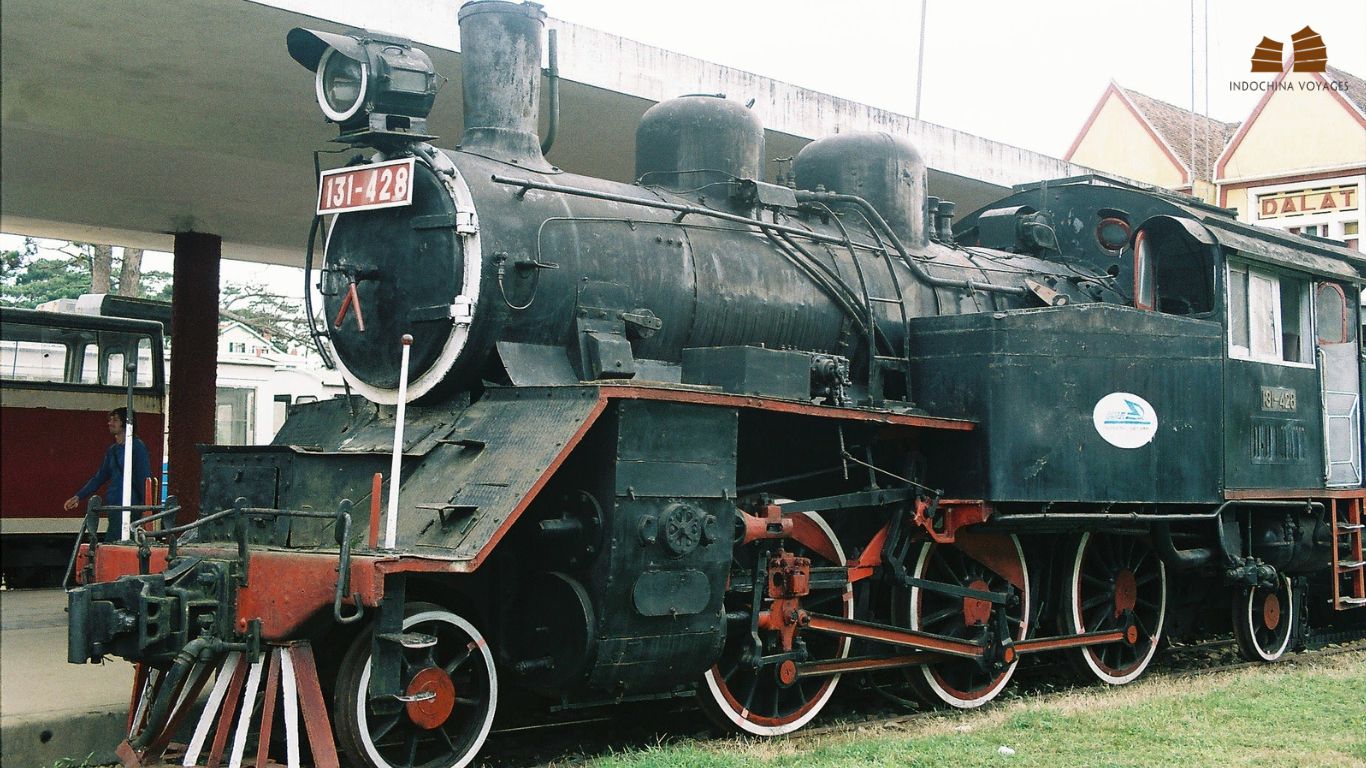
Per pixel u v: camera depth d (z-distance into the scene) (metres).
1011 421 8.06
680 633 6.41
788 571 7.21
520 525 6.50
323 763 5.50
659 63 10.98
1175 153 25.48
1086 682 9.25
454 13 9.62
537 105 7.61
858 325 8.45
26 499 14.02
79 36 9.02
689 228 7.69
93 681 7.52
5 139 10.92
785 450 7.95
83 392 14.66
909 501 8.08
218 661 6.01
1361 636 12.37
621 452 6.11
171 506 6.98
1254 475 9.80
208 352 14.82
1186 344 9.06
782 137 12.42
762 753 6.55
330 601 5.41
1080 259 11.48
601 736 7.25
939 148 13.98
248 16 8.70
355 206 6.71
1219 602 10.80
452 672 6.04
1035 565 8.96
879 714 8.14
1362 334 11.98
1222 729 7.10
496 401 6.56
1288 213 22.36
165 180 13.05
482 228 6.56
